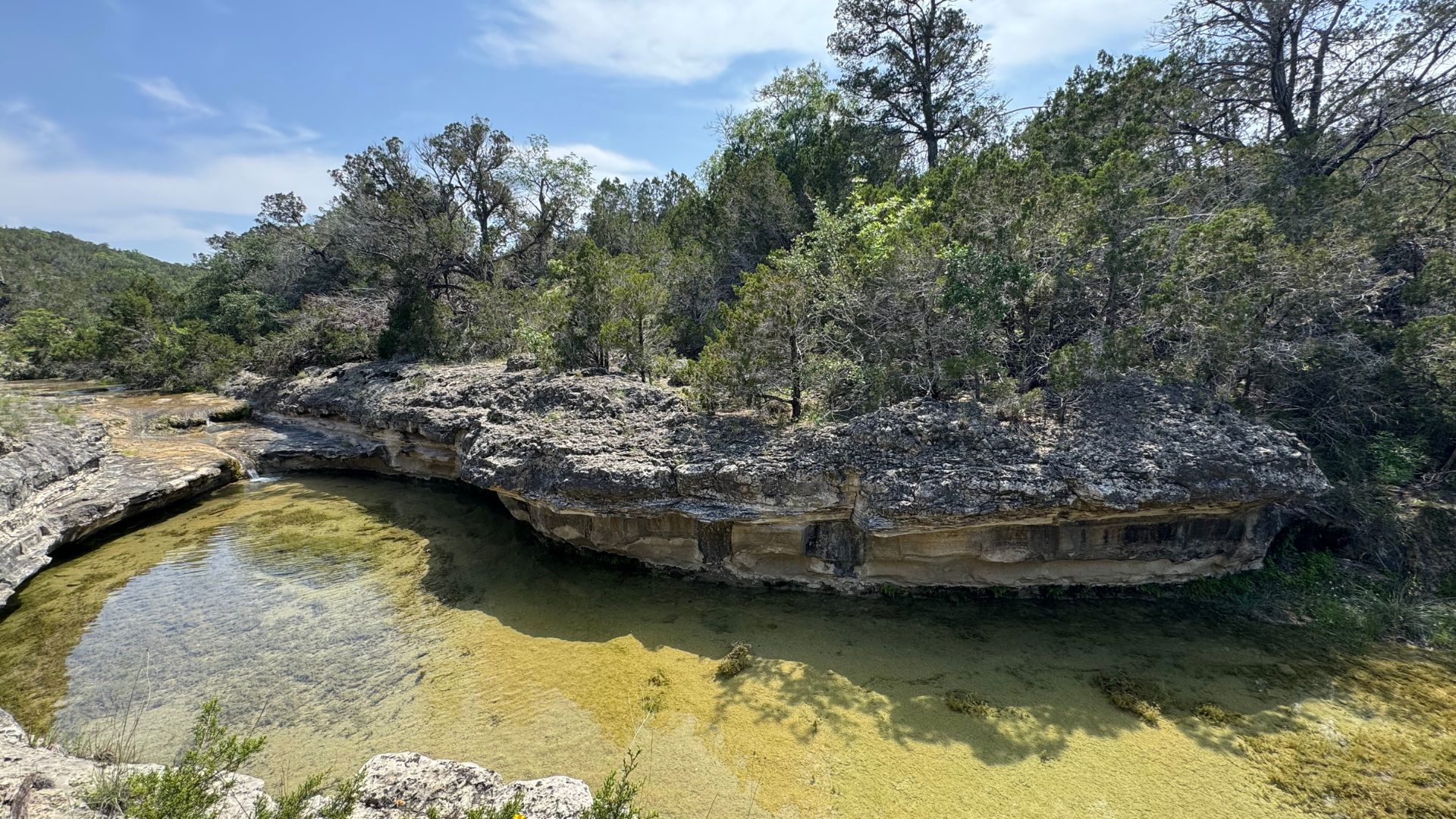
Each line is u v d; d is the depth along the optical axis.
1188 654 10.06
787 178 22.89
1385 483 12.41
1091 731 8.42
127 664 10.38
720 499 12.16
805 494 11.64
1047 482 10.56
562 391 15.94
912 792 7.53
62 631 11.36
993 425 11.59
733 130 33.66
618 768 8.03
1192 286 12.98
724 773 7.91
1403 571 11.54
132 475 17.33
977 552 11.64
